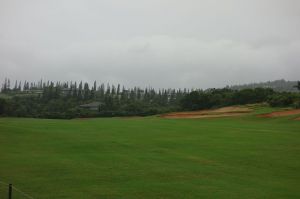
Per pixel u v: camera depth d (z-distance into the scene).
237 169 26.14
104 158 29.28
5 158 28.75
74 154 30.88
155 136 42.53
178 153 31.95
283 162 28.58
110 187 21.12
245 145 36.41
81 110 129.25
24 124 54.06
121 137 41.28
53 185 21.33
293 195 20.12
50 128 49.22
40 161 27.78
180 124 59.62
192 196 19.69
